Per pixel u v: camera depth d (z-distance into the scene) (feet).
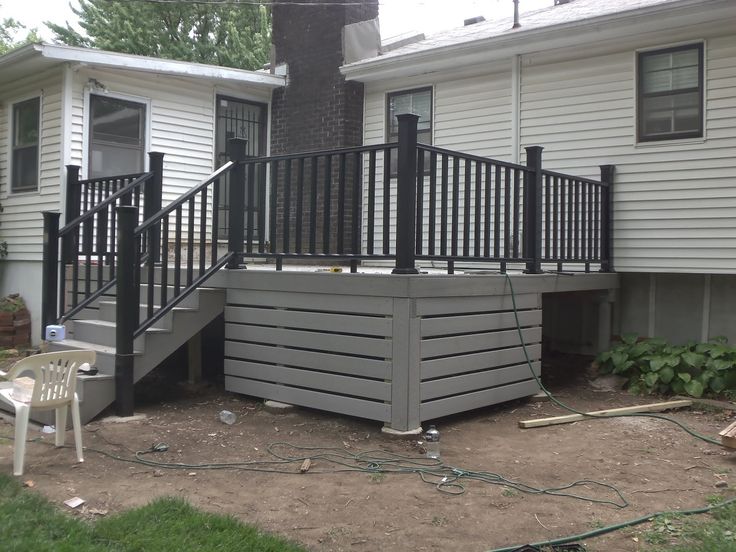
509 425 17.31
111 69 28.35
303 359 17.44
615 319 25.71
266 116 34.71
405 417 15.47
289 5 34.09
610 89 25.27
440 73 29.96
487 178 18.11
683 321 24.40
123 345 17.07
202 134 31.71
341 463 13.83
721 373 20.48
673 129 24.06
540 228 20.20
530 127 27.25
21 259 29.78
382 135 31.81
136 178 22.58
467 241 17.46
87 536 9.83
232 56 75.72
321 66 32.63
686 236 23.41
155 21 75.87
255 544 9.70
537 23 27.58
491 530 10.52
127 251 17.10
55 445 14.62
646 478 13.11
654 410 19.02
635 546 9.87
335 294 16.79
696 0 21.74
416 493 12.13
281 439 15.51
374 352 16.02
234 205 19.31
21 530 9.87
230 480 12.73
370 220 16.48
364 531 10.44
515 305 18.83
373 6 33.22
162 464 13.57
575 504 11.64
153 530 10.03
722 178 22.71
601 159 25.43
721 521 10.66
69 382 13.41
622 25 23.65
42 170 28.35
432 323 16.07
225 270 19.29
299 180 17.83
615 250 24.94
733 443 14.17
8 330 28.25
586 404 19.97
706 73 23.07
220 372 23.27
